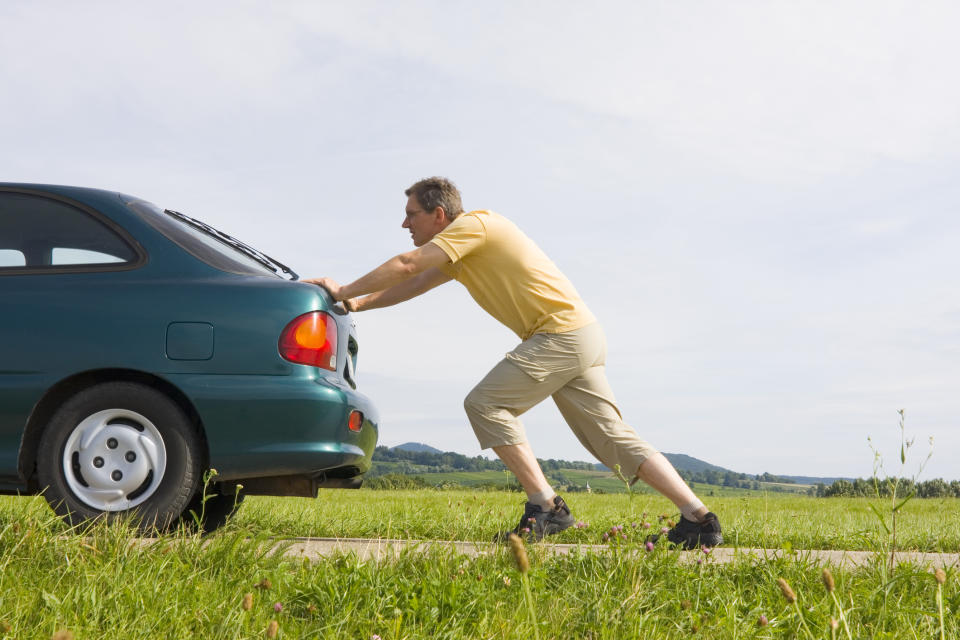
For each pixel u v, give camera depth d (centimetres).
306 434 344
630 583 258
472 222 365
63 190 380
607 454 375
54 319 348
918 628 230
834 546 452
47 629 192
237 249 411
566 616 229
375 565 261
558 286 370
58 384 344
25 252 369
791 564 292
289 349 349
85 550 258
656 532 357
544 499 364
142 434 340
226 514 441
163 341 345
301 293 358
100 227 371
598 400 374
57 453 340
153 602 215
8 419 343
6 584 219
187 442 342
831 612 234
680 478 362
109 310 349
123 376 352
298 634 206
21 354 346
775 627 228
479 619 222
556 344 362
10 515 340
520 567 155
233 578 244
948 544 461
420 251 362
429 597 232
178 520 346
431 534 462
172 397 350
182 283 356
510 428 364
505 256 364
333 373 368
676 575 276
